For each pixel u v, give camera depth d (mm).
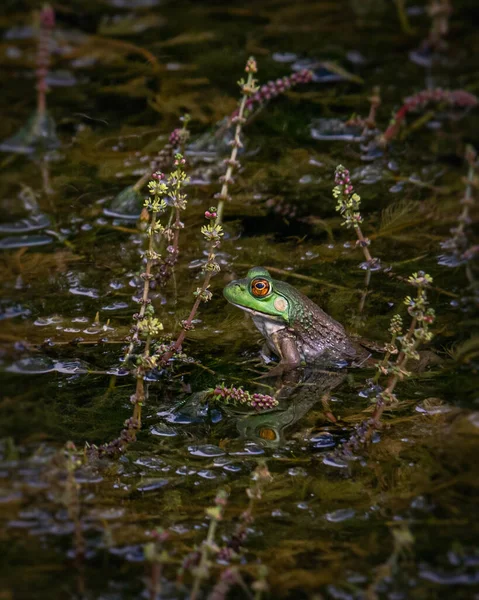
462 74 15344
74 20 17078
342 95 14781
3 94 14398
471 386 7945
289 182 12352
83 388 7906
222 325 9180
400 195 12055
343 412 7730
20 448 6926
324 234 11117
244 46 16250
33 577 5598
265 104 14359
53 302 9414
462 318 9227
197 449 7125
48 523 6117
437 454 6941
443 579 5602
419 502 6363
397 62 15875
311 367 8562
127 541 5980
